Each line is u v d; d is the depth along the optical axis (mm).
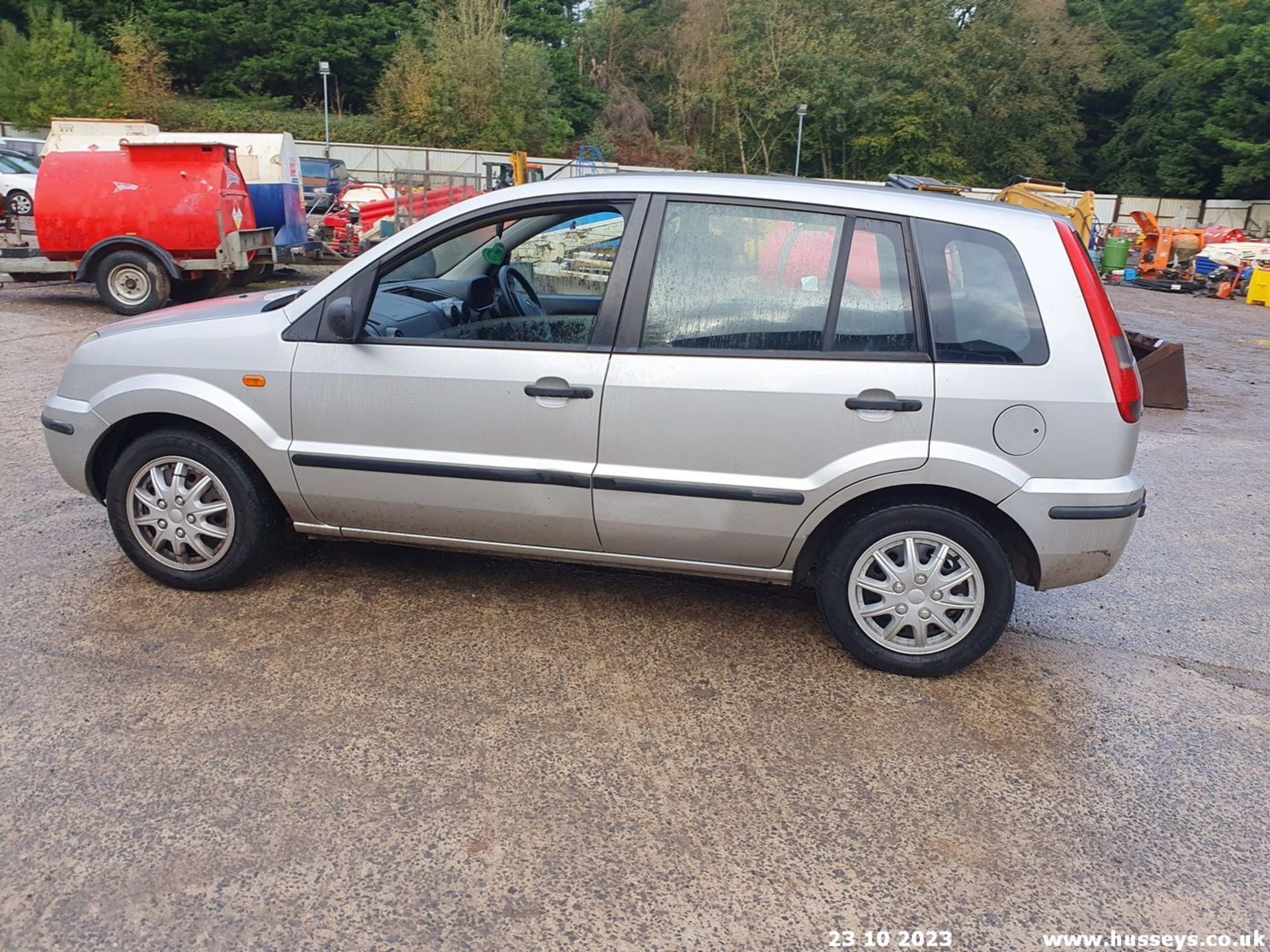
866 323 3400
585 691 3432
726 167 46750
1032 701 3545
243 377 3760
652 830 2715
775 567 3637
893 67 44406
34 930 2252
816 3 45469
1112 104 54469
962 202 3518
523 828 2695
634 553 3703
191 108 41469
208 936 2264
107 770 2840
